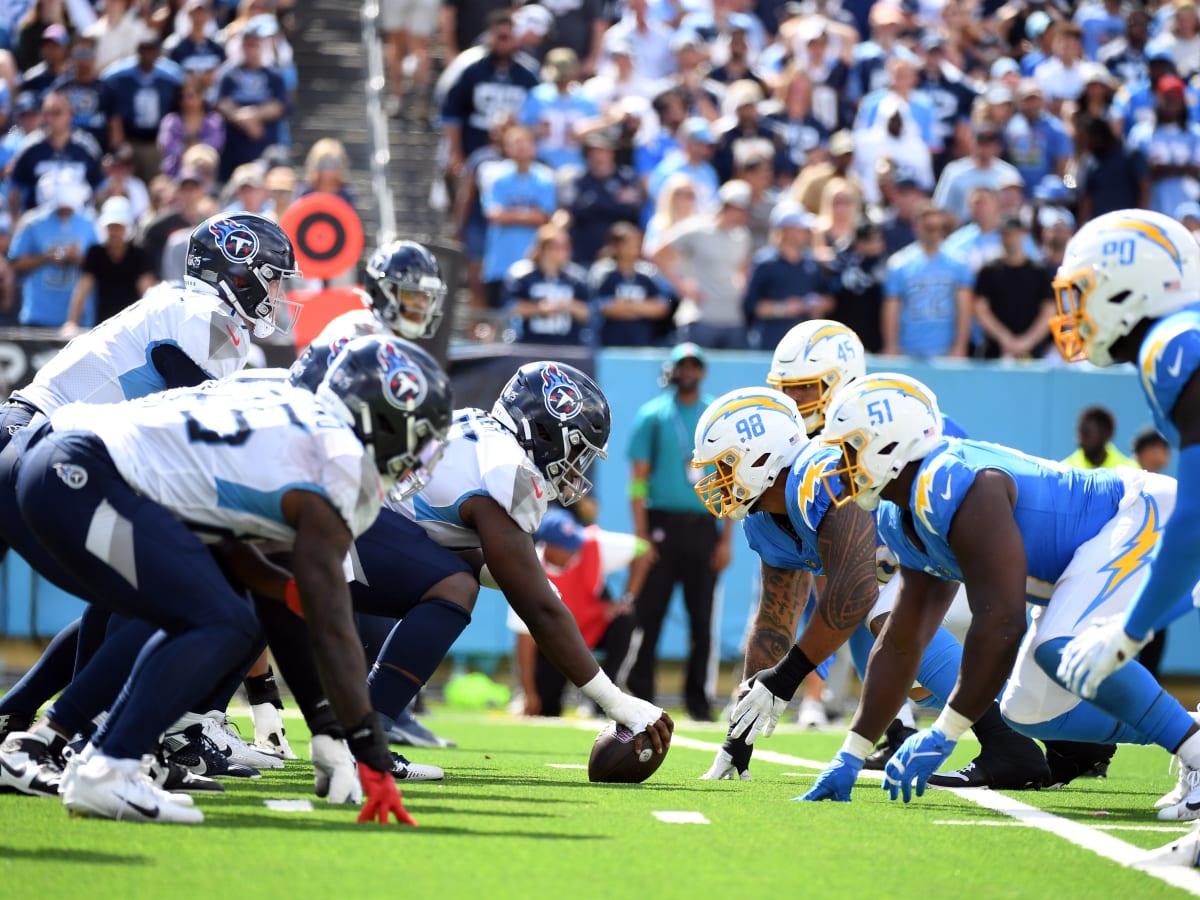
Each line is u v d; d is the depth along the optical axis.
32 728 14.71
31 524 13.36
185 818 12.82
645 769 17.45
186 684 12.80
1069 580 15.05
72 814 12.98
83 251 37.59
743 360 35.88
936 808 15.70
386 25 48.19
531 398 17.75
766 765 20.95
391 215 43.19
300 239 26.95
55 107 40.00
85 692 14.37
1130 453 36.53
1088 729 15.69
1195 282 13.23
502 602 35.62
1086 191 42.72
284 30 47.84
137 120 42.62
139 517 12.97
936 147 45.78
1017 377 36.34
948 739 14.72
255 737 20.20
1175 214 42.25
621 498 35.78
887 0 51.75
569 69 43.84
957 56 50.47
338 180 37.78
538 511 17.52
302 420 13.08
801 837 13.23
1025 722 15.66
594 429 17.81
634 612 32.53
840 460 15.75
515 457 17.45
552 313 36.91
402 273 18.69
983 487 14.24
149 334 16.53
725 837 13.08
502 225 40.19
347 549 13.06
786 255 36.69
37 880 10.50
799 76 44.75
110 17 45.56
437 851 11.85
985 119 44.31
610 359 35.69
